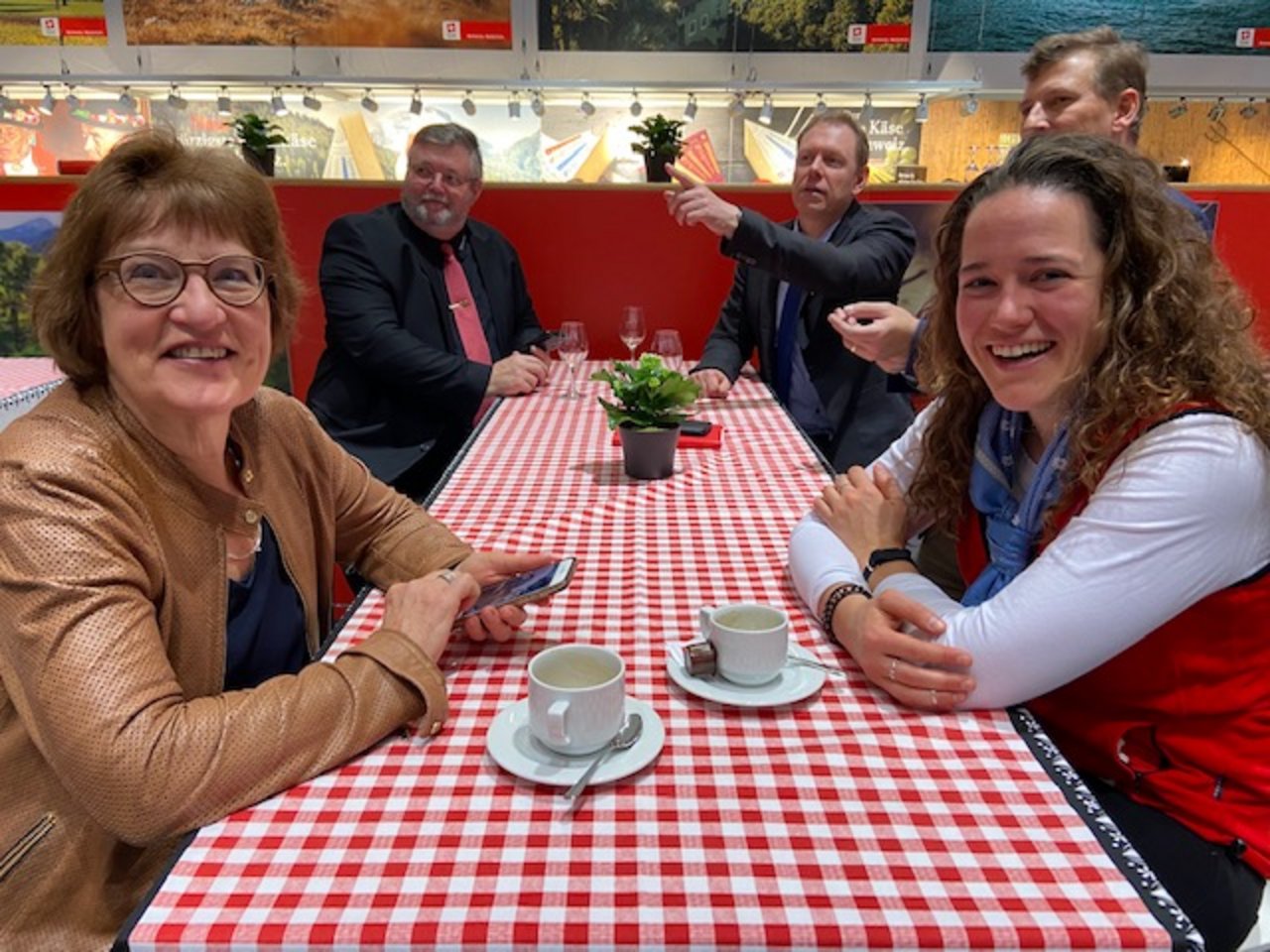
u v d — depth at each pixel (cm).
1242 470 88
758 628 98
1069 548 92
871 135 595
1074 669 90
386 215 278
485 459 187
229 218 94
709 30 565
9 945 84
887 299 276
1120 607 89
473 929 62
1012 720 90
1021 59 567
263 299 100
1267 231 311
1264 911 91
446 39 563
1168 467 89
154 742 73
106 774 72
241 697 79
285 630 111
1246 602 92
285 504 114
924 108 542
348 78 526
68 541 80
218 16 557
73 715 74
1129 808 97
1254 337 100
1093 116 217
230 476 110
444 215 275
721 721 89
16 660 77
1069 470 101
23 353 309
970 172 599
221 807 73
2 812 85
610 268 322
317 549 124
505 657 103
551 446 198
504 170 600
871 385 273
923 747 85
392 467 263
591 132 595
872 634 96
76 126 589
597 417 227
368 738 83
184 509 95
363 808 75
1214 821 93
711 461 185
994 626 91
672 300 325
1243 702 94
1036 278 97
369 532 128
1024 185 97
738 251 241
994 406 117
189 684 97
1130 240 95
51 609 77
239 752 75
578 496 162
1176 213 97
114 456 90
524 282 313
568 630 110
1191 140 602
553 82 525
